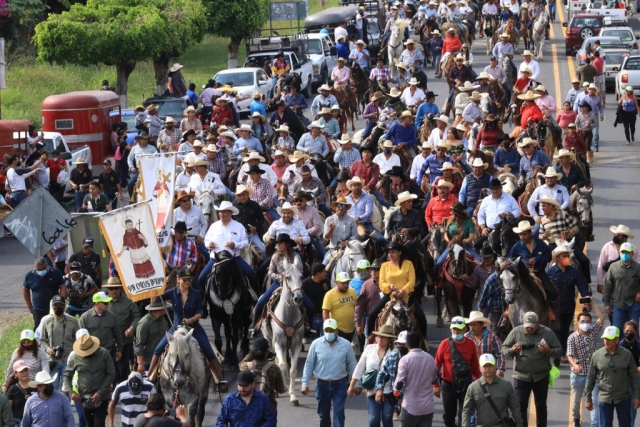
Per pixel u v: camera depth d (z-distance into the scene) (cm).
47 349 6350
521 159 9356
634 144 13738
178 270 6469
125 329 6694
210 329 8250
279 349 6556
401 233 7331
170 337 5741
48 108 13012
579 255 7162
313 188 8750
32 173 11050
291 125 12075
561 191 8125
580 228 8306
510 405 5209
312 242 7738
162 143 11206
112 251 6456
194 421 5859
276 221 7594
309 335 7212
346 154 10256
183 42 17188
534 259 6794
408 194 7638
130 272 6488
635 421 6225
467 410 5241
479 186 8331
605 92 16512
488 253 7056
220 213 7319
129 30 15662
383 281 6525
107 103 13388
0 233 11188
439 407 6481
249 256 7506
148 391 5531
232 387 6900
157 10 16388
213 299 7019
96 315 6412
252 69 16062
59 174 11506
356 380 5697
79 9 16125
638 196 11288
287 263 6762
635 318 6806
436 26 19588
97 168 13175
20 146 11806
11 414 5409
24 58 19488
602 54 17325
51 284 7288
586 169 9644
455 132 9394
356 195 7944
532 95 11156
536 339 5709
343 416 5812
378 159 9744
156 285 6544
